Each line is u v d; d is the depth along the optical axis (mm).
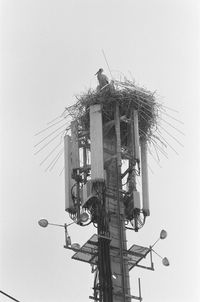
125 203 32938
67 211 32969
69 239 32000
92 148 32469
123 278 31031
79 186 33281
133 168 33188
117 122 33094
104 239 31281
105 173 32500
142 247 32031
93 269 32031
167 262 31641
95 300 31000
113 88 33469
